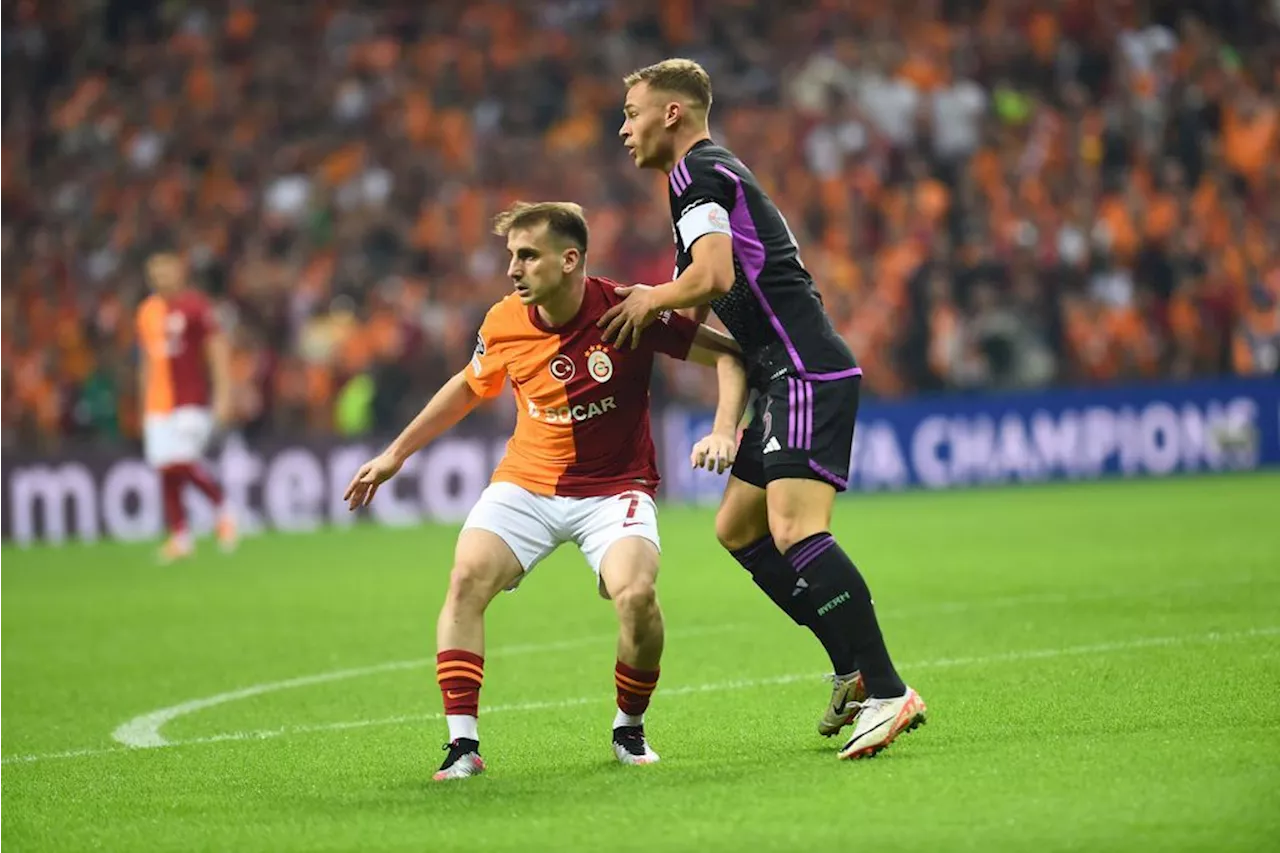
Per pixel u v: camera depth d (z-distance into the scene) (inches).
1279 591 1346.0
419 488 2576.3
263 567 1950.1
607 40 3646.7
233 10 3767.2
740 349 809.5
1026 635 1186.6
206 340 2078.0
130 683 1174.3
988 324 2933.1
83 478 2477.9
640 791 717.9
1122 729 807.7
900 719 763.4
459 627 776.9
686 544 2039.9
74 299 3174.2
